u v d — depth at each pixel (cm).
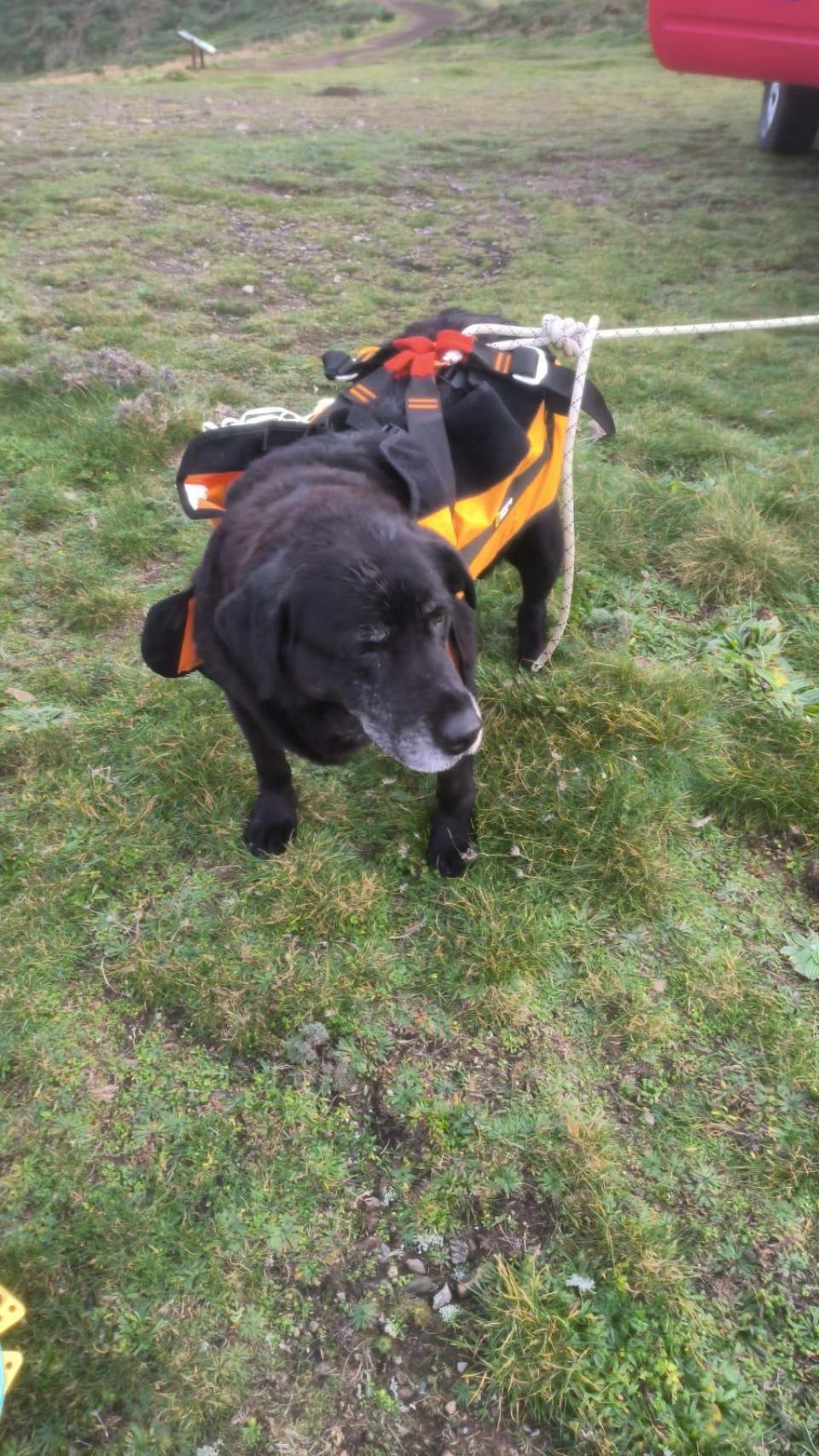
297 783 119
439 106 532
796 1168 85
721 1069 92
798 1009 98
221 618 82
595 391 115
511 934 102
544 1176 84
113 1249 79
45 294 252
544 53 923
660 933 104
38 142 397
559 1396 72
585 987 98
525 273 286
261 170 369
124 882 107
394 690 77
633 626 144
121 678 132
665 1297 76
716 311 259
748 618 147
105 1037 94
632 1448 70
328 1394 73
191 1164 85
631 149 429
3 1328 72
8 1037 93
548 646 132
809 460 184
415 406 97
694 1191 84
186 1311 76
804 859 113
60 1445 70
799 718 127
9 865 108
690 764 122
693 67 281
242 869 109
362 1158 86
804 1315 77
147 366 204
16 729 124
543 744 121
